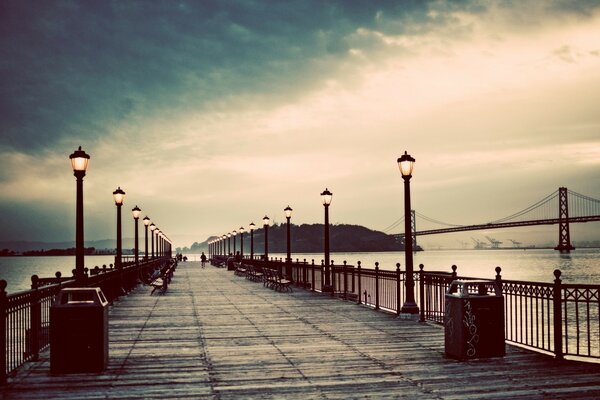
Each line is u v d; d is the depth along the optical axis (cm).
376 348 1098
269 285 2878
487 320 991
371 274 1848
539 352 1038
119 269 2262
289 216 3094
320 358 1006
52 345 892
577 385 809
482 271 10038
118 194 2289
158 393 780
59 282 1170
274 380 850
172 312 1730
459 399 743
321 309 1780
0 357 831
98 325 906
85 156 1293
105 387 812
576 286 962
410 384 822
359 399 746
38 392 785
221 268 5984
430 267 12269
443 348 1095
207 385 822
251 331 1323
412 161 1530
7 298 855
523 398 746
